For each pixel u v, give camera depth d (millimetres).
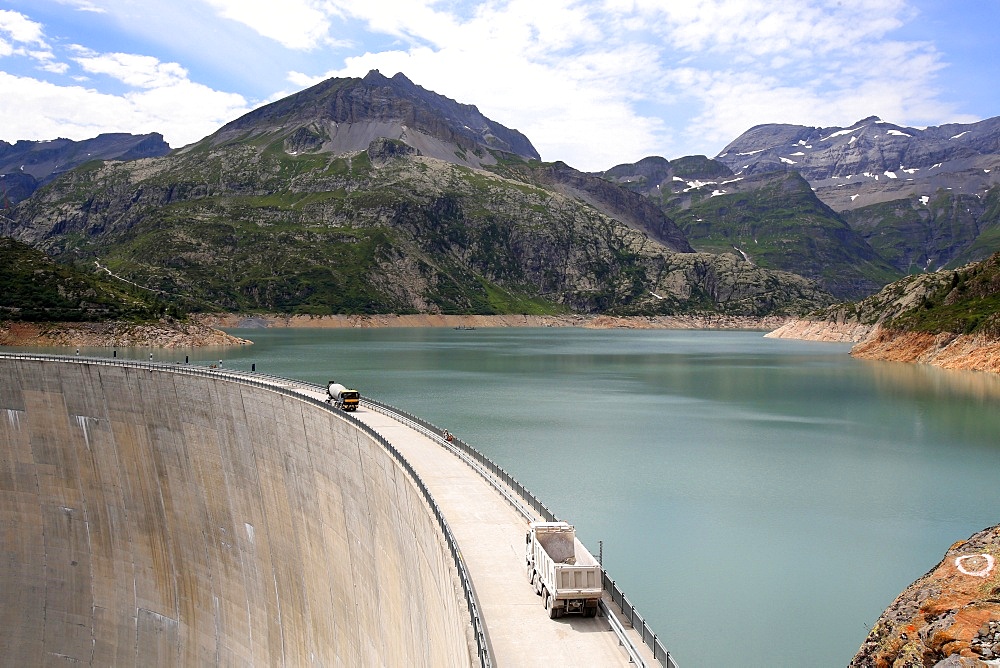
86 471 94625
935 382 163500
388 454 56844
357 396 84312
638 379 181625
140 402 91125
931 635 33219
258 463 81688
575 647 31312
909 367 195500
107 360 97812
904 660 33625
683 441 104625
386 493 56500
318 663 70312
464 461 61000
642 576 58500
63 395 94875
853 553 63000
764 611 53281
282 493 78188
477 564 40188
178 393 88562
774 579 58219
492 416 124312
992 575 34688
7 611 95125
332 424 68938
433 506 43438
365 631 60375
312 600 72312
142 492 91375
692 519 70812
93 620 92562
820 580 58000
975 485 82125
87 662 91062
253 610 80875
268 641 78375
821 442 104125
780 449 99875
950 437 107188
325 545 70438
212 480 86375
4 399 96750
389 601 54344
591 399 145625
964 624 32469
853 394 149000
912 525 69562
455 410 130500
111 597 92688
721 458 94312
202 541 86625
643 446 101188
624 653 30812
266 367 187875
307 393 92312
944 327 198625
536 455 95500
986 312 189250
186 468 88438
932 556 62625
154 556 90375
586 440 105125
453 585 35000
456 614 33375
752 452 98000
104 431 93500
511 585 37531
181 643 86875
